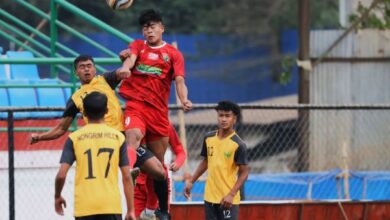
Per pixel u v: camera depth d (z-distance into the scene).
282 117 67.62
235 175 28.89
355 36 49.84
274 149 52.03
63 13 80.94
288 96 88.25
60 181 22.36
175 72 26.00
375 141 48.78
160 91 26.12
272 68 89.25
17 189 31.89
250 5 93.75
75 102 25.58
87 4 82.56
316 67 49.66
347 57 49.81
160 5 89.31
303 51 48.44
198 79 86.94
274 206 32.91
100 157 22.47
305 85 48.50
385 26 49.81
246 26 92.12
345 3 52.53
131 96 26.08
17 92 33.84
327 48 49.72
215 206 28.80
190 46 86.94
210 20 91.81
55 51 36.91
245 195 39.53
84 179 22.41
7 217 31.72
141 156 26.11
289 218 32.97
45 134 25.73
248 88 88.25
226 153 28.66
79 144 22.52
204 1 92.25
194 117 69.75
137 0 84.31
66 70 37.81
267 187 40.44
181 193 38.94
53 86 31.30
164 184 27.31
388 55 49.91
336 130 48.22
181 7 90.19
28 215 31.94
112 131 22.81
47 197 32.03
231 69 87.81
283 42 90.81
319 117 48.22
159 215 27.61
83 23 81.38
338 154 48.06
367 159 48.66
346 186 39.81
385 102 50.09
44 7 79.62
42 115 32.47
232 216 28.67
